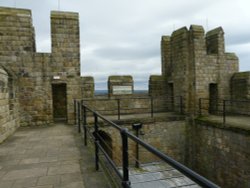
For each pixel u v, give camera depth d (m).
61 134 8.48
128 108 13.70
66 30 11.12
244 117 11.76
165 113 13.42
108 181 4.05
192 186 7.36
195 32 12.45
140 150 11.12
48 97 10.90
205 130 11.14
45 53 10.85
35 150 6.23
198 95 12.51
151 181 7.81
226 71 13.43
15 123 9.40
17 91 10.12
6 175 4.41
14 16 10.38
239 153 8.92
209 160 10.84
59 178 4.23
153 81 14.57
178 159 11.88
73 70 11.22
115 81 13.38
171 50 13.87
